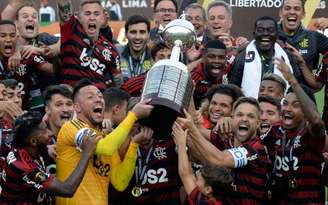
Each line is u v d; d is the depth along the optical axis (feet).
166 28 46.26
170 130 43.09
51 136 50.49
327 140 50.01
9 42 60.34
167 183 50.44
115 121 50.01
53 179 45.03
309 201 49.83
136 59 62.54
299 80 61.67
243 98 49.65
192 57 59.41
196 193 45.62
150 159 50.14
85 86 46.88
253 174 48.49
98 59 59.67
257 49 61.11
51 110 50.39
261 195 49.03
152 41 63.16
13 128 49.16
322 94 77.61
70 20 59.16
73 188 44.60
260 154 48.62
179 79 42.37
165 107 41.93
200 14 66.13
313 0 79.30
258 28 60.90
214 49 58.54
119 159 47.78
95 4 59.67
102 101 46.80
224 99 53.21
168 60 43.01
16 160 45.62
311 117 48.67
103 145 44.78
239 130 49.24
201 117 50.62
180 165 46.21
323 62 61.82
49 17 109.50
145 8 117.39
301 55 63.26
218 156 47.42
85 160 44.73
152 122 43.01
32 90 60.85
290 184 50.06
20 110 53.78
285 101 50.19
